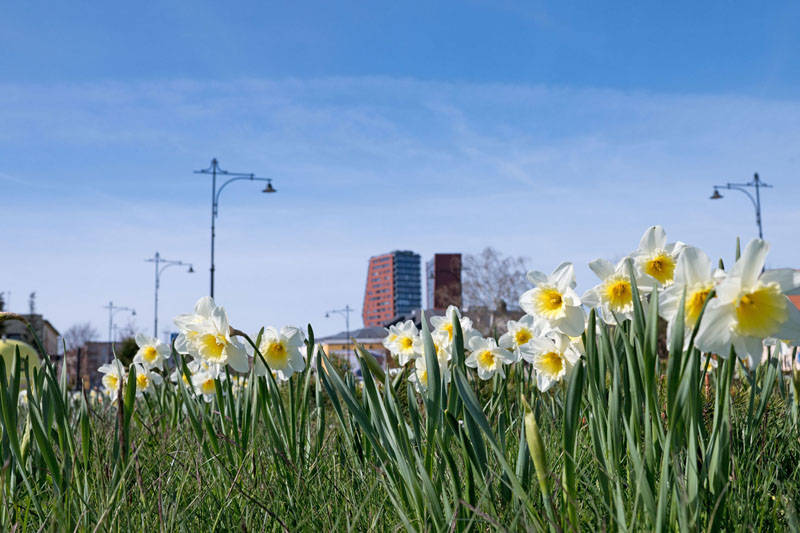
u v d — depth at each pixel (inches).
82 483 116.3
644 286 93.0
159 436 171.6
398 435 90.4
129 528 96.3
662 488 71.0
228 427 146.7
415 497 87.7
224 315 132.4
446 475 105.4
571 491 76.1
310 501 110.9
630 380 82.4
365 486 114.5
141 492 99.5
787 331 65.9
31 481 121.8
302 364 140.8
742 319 66.5
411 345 195.8
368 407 111.6
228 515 107.7
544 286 108.3
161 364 204.7
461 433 85.8
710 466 78.7
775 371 94.4
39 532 96.3
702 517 81.1
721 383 79.4
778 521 91.8
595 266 96.0
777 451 115.3
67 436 118.9
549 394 155.9
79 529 97.6
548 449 119.0
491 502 84.5
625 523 76.7
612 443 79.6
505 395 148.6
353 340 95.6
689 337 70.8
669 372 70.7
